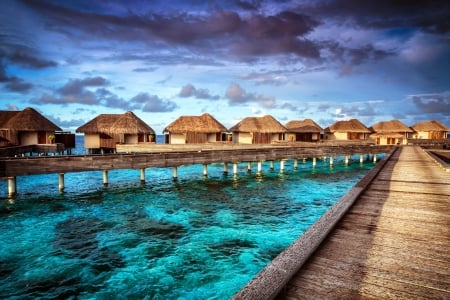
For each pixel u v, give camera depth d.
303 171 31.69
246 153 27.14
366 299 3.00
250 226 13.02
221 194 19.88
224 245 10.80
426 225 5.50
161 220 13.84
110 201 17.64
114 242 11.05
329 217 5.45
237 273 8.66
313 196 19.42
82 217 14.26
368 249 4.33
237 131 47.19
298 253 3.72
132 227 12.80
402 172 13.29
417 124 62.34
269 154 28.83
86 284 8.02
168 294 7.54
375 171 12.27
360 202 7.41
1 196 18.48
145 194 19.70
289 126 57.31
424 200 7.61
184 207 16.31
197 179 25.86
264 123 47.94
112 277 8.41
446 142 53.88
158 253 10.06
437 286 3.25
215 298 7.36
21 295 7.47
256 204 17.09
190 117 45.78
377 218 5.96
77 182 24.30
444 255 4.11
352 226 5.44
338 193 20.44
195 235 11.84
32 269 8.86
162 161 22.06
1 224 13.10
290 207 16.44
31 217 14.22
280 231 12.38
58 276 8.45
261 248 10.55
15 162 16.17
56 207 16.14
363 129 55.56
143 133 42.06
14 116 39.06
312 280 3.39
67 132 42.53
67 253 10.02
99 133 41.25
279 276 3.09
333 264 3.81
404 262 3.88
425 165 16.41
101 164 19.38
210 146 36.12
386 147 38.66
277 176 28.08
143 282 8.13
